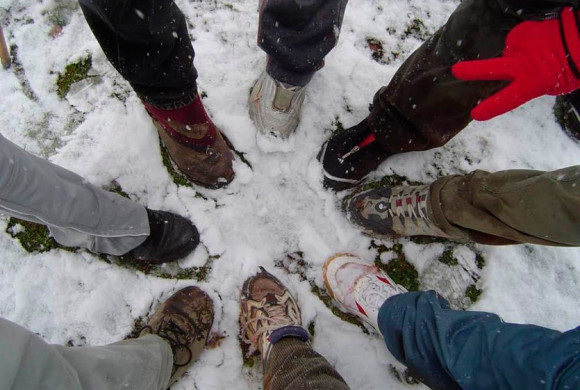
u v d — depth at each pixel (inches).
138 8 32.0
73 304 56.4
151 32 34.1
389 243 62.3
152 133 61.6
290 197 62.4
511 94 29.1
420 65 45.9
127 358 38.7
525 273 61.9
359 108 65.7
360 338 58.9
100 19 33.9
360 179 61.9
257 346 55.2
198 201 60.7
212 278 59.1
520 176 42.3
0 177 33.0
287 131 61.5
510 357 33.2
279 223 61.6
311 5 37.4
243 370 56.6
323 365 45.2
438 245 62.7
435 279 61.4
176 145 53.6
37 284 56.6
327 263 59.3
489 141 66.4
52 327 55.6
